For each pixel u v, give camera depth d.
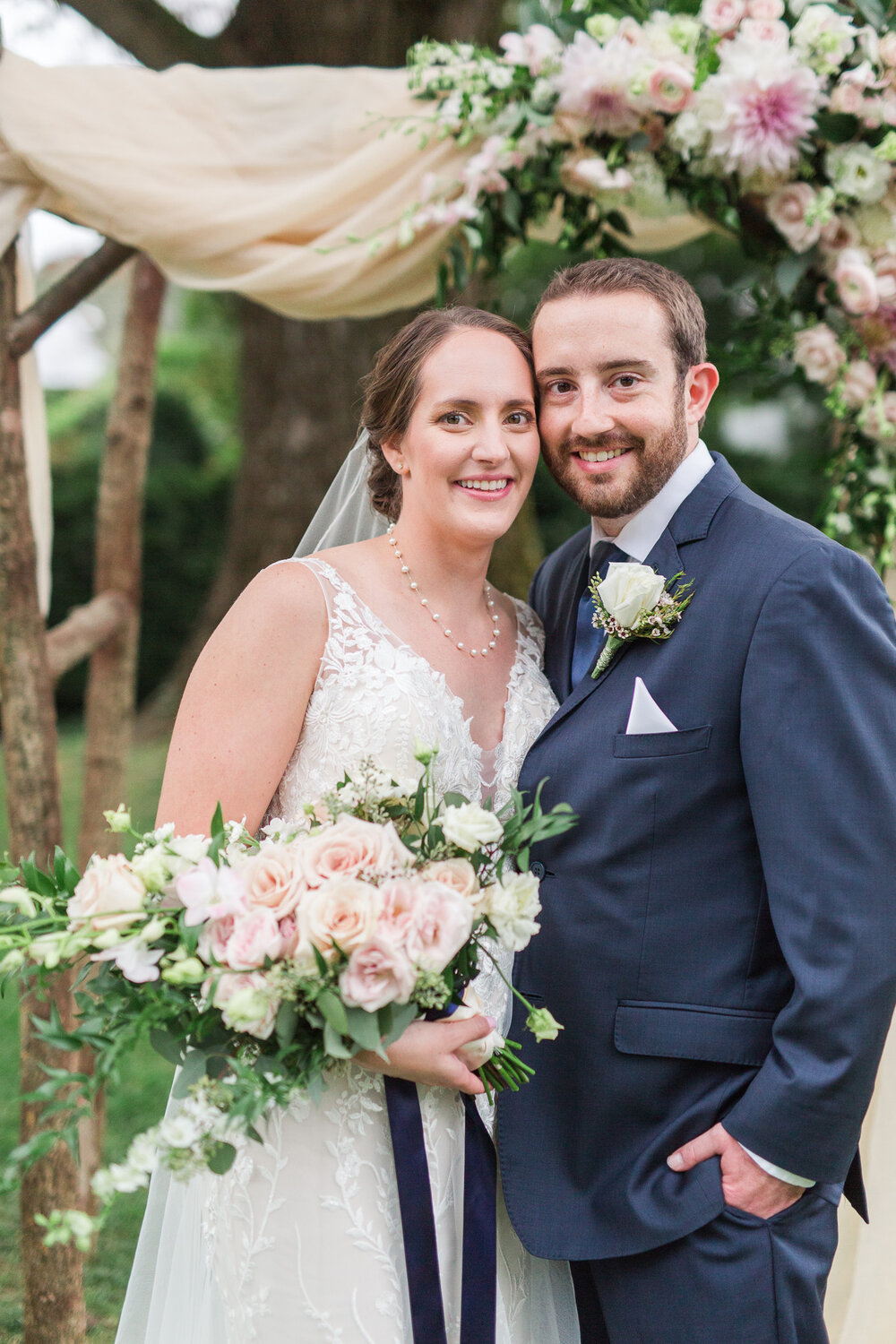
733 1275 1.87
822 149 2.75
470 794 2.06
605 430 2.07
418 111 2.81
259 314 5.86
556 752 2.06
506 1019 2.11
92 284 2.93
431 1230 1.87
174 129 2.80
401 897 1.64
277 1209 1.88
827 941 1.84
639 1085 1.96
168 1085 4.24
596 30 2.64
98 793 3.67
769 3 2.58
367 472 2.43
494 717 2.19
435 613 2.18
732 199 2.80
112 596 3.65
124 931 1.64
